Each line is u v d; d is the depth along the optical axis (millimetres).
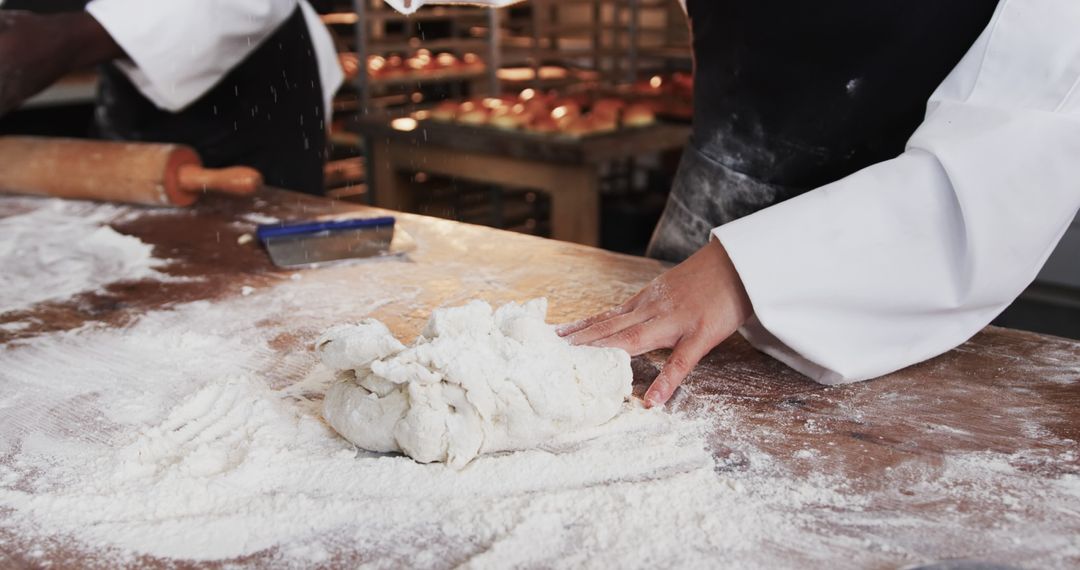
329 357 981
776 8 1373
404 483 904
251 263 1662
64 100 3307
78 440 1021
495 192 4117
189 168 2057
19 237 1849
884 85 1367
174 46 2082
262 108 2543
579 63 5973
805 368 1146
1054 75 1076
